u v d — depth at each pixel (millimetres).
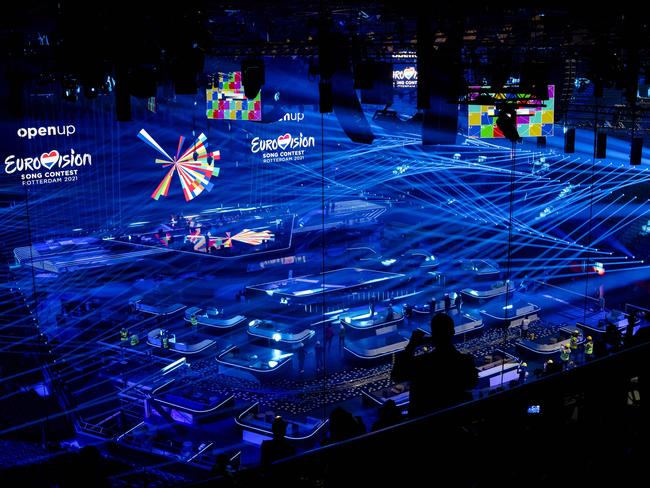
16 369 14562
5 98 19094
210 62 15398
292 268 22562
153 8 9547
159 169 23344
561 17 10117
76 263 20344
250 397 15156
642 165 21875
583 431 2303
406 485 2088
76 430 12531
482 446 2180
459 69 10719
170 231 23156
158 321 18641
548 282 21891
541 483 2217
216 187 24797
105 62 10148
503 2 9344
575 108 17656
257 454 12836
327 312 19484
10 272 19891
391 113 12312
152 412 14109
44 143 20578
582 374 1992
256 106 18422
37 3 10352
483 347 17703
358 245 24891
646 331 3721
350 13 11547
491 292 20328
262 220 25094
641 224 22312
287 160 26078
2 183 20109
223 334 18297
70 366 15797
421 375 3205
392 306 19469
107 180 22219
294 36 13094
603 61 10969
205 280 21234
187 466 11359
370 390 15523
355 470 1987
